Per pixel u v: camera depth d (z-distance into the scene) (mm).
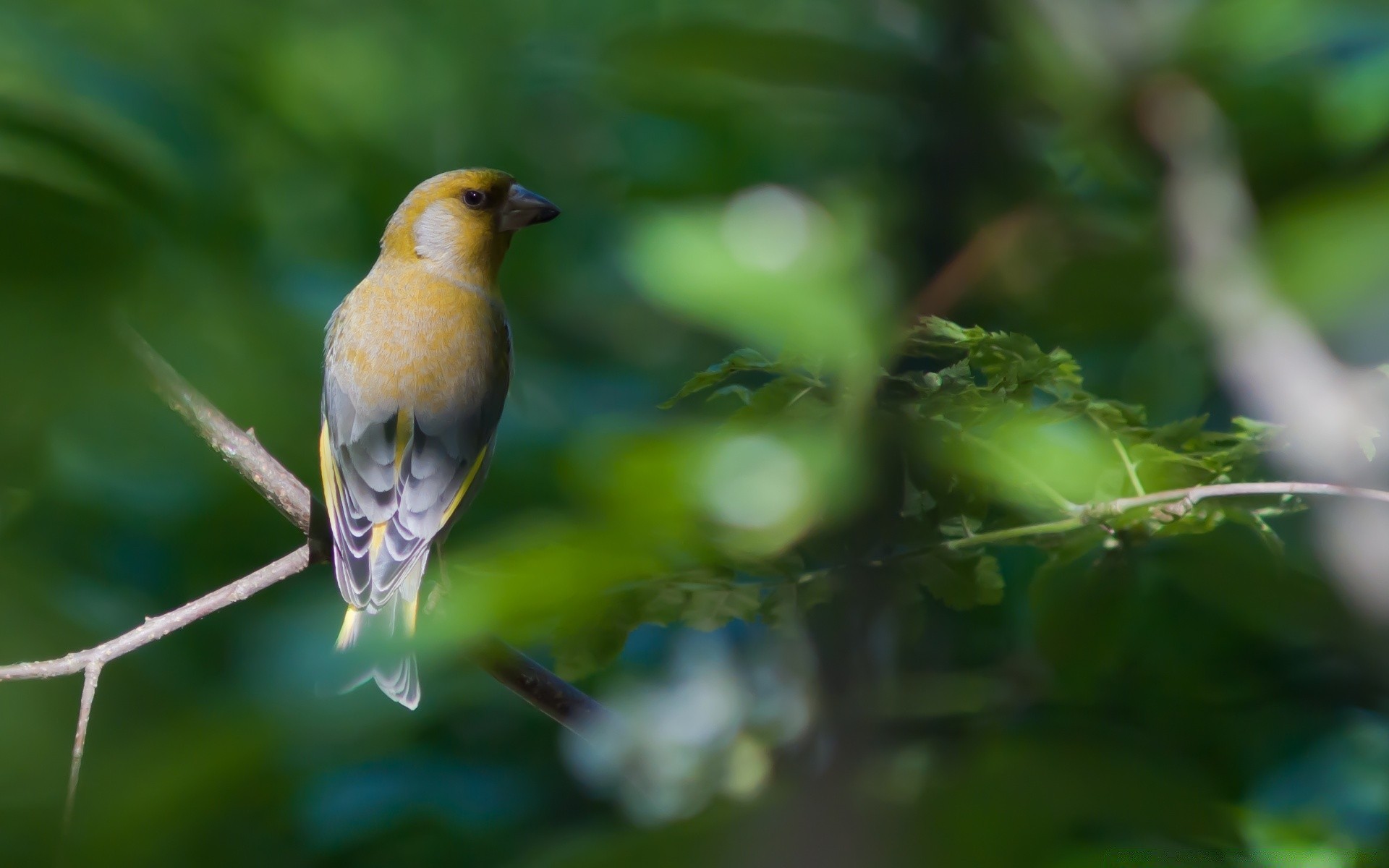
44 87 3510
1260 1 2225
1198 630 1884
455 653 892
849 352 1071
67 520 3393
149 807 831
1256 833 896
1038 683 1577
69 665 2184
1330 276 1388
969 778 778
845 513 994
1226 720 1961
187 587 3572
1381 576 1284
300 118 5309
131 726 2146
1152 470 1370
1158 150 2115
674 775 1230
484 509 3975
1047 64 2156
